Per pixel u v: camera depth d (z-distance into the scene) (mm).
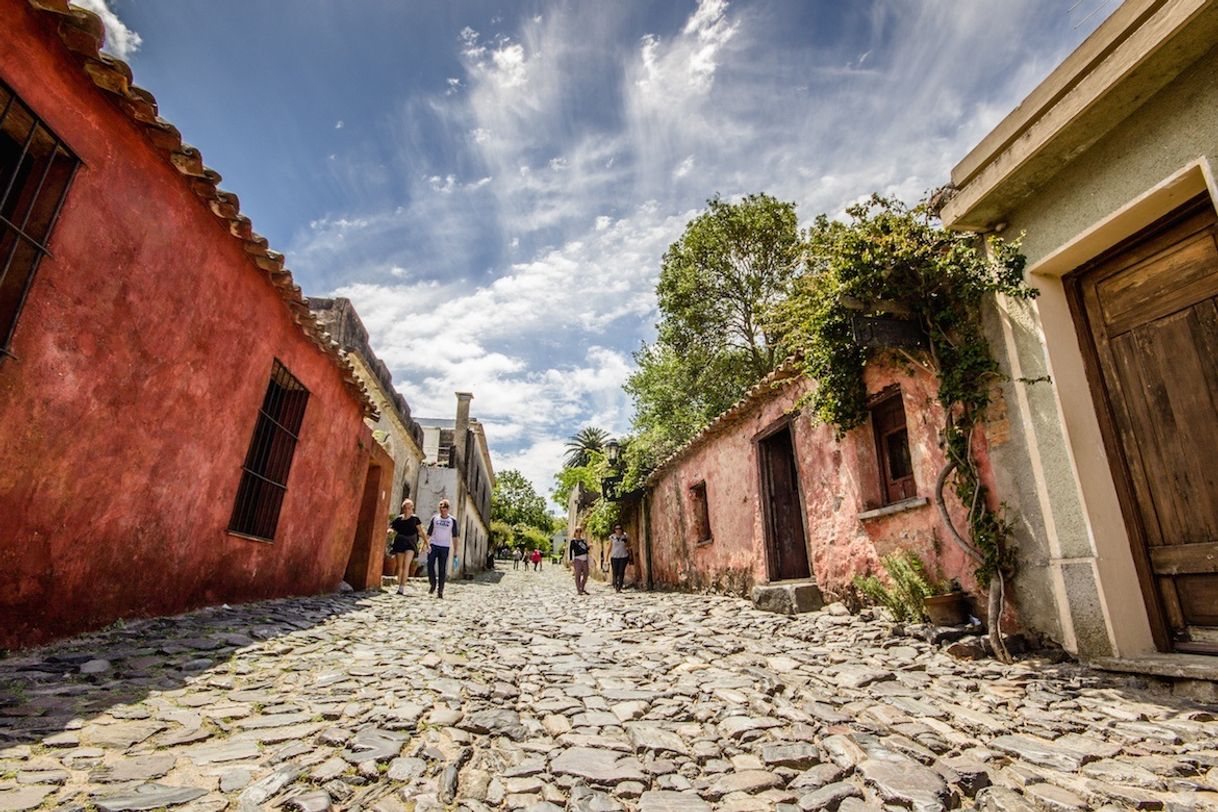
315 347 7914
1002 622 4918
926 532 5844
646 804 2174
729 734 2943
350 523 10070
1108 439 4473
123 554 4570
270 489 7266
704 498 12914
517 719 3137
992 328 5133
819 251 5867
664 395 18797
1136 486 4309
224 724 2799
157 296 4688
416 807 2080
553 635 5918
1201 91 3652
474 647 5141
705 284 18047
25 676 3207
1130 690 3660
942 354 5395
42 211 3674
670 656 4832
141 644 4141
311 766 2355
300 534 8102
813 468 8031
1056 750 2717
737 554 10406
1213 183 3543
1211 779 2412
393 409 16156
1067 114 4098
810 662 4570
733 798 2238
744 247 17672
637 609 8250
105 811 1887
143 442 4680
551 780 2385
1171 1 3443
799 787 2348
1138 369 4324
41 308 3625
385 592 10977
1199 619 3920
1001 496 4984
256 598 6902
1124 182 4102
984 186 4809
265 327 6543
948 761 2609
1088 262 4676
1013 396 4910
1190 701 3406
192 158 4652
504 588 16078
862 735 2885
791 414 8641
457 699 3424
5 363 3402
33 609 3752
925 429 5891
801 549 9477
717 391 18031
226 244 5609
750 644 5340
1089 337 4672
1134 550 4258
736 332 18266
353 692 3479
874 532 6672
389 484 12641
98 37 3621
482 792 2238
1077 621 4250
